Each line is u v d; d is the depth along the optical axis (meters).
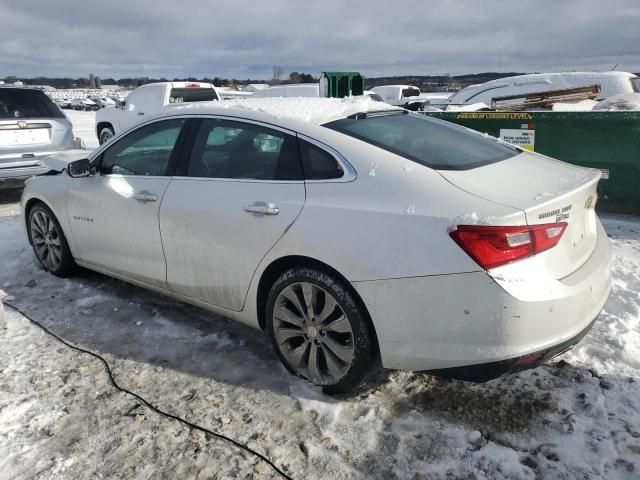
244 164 3.23
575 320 2.56
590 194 2.85
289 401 2.96
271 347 3.54
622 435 2.60
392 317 2.60
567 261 2.60
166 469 2.50
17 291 4.50
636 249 5.11
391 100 18.52
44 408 2.94
